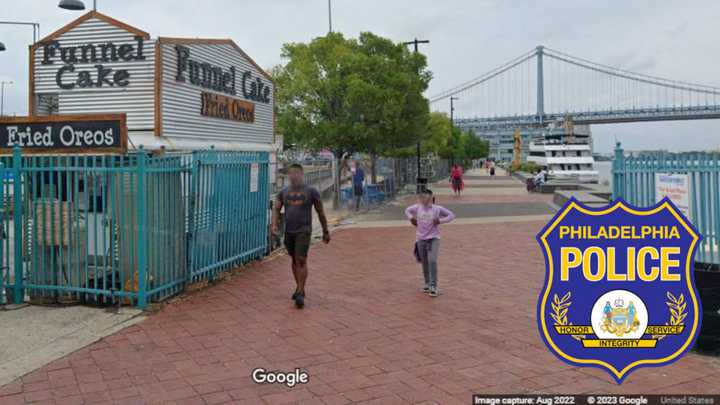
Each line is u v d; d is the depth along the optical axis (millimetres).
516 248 11516
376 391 4738
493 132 127750
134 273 7051
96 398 4629
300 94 20906
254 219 10086
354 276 9078
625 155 7418
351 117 20891
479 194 29234
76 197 7133
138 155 6883
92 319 6629
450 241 12539
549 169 59688
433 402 4535
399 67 22688
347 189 20375
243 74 16656
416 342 5910
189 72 13805
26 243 7273
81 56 13164
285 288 8234
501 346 5789
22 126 7324
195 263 8039
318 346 5797
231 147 15484
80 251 7188
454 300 7543
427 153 43219
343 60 20844
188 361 5391
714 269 6387
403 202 24000
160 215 7301
